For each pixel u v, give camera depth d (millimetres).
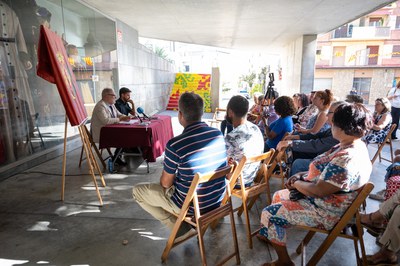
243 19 7301
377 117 4152
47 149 4645
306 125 3807
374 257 1872
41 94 4605
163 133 4297
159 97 11266
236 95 2336
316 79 21766
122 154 3973
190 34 9844
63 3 5176
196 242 2221
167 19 7281
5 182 3500
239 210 2578
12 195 3102
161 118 4496
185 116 1765
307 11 6414
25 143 4203
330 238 1669
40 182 3500
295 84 10562
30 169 4035
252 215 2674
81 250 2107
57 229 2402
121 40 7348
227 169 1785
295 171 2799
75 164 4289
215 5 5926
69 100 2576
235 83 35188
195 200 1701
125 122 3971
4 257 2016
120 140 3648
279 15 6785
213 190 1826
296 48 10453
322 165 1665
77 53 5613
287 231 2389
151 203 2041
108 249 2123
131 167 4121
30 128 4324
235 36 10266
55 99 4965
